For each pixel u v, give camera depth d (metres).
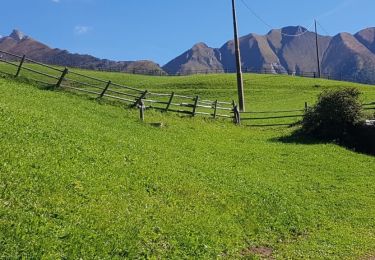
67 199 15.48
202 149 30.88
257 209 20.98
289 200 23.34
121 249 13.62
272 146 36.38
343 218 22.77
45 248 12.18
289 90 76.19
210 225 17.66
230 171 26.11
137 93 69.50
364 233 20.88
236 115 45.72
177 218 17.30
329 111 40.03
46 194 15.23
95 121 29.98
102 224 14.62
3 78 37.00
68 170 17.77
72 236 13.23
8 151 17.42
